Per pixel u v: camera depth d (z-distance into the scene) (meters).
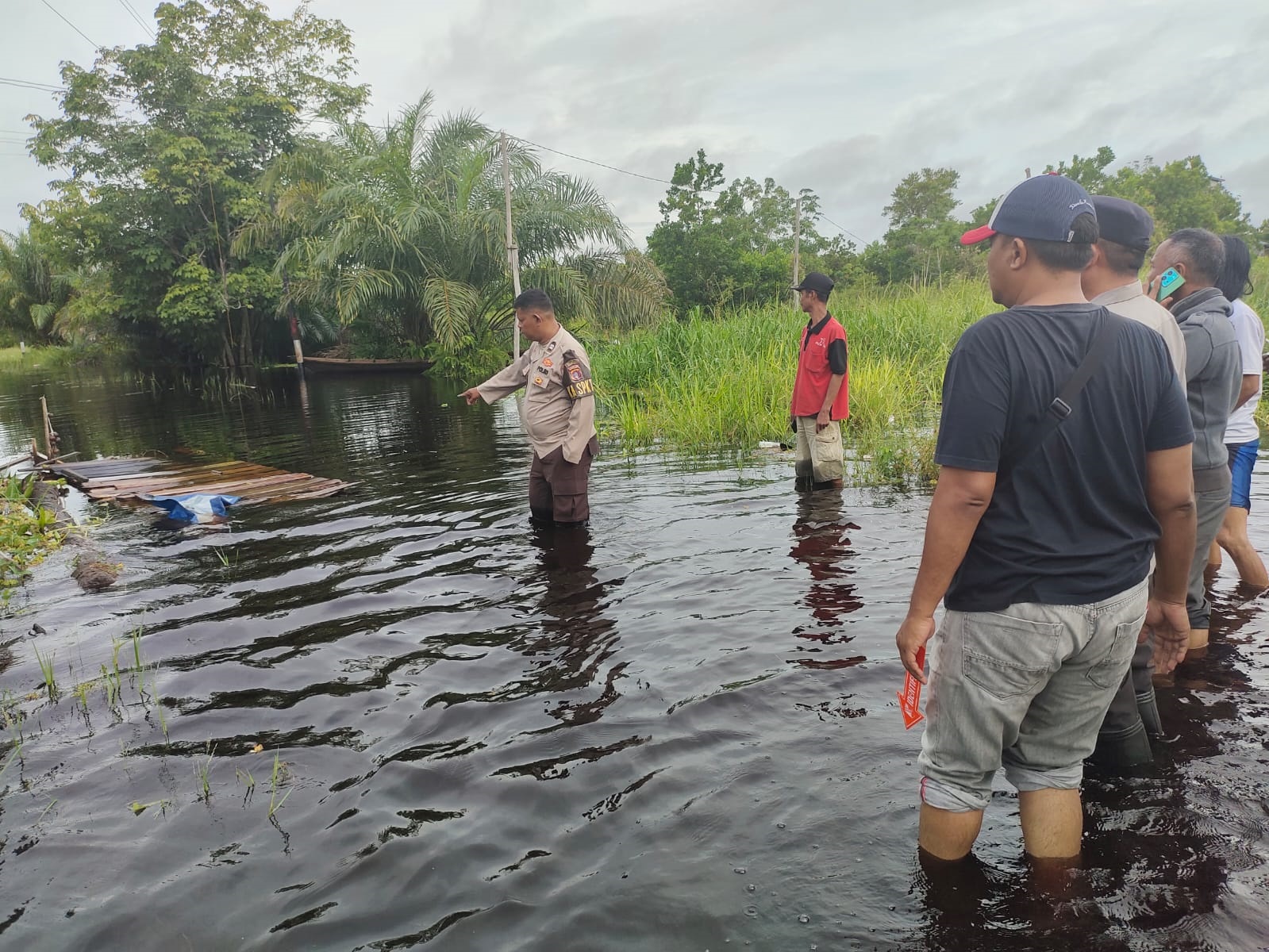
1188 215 31.11
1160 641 2.21
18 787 2.68
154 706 3.21
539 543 5.10
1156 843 2.12
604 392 11.60
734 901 1.98
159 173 22.88
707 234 24.44
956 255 28.86
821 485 6.19
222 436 11.70
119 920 2.03
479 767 2.64
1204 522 3.00
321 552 5.20
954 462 1.81
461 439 9.91
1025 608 1.83
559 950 1.86
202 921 2.02
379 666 3.47
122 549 5.61
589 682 3.21
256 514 6.44
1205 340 2.89
